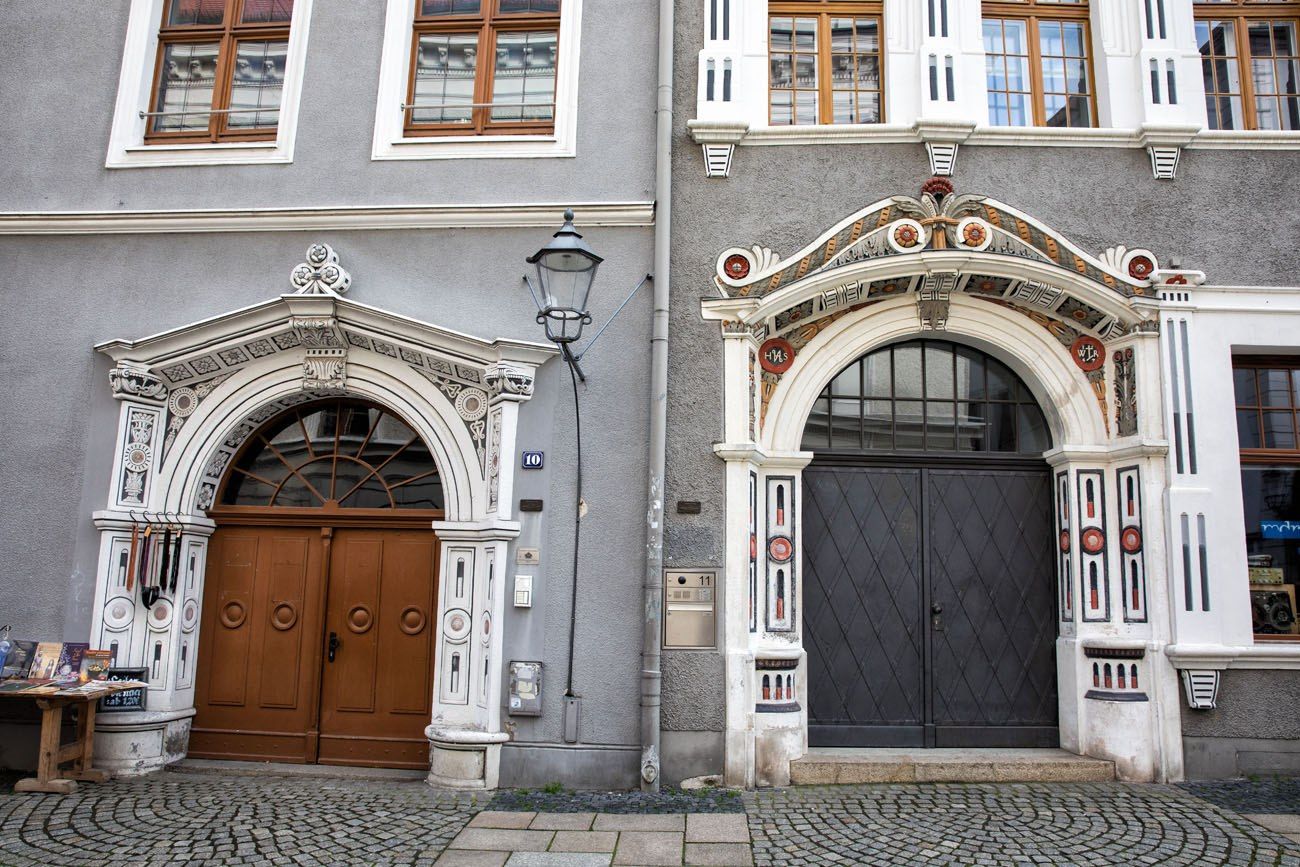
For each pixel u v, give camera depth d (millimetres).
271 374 6676
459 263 6648
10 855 4633
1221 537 6160
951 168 6555
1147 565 6188
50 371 6750
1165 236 6508
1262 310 6402
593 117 6746
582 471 6266
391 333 6426
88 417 6656
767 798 5676
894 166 6578
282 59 7324
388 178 6793
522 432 6336
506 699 6082
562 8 6930
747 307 6328
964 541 6773
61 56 7223
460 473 6402
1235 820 5176
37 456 6645
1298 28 7070
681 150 6641
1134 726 6059
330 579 6734
